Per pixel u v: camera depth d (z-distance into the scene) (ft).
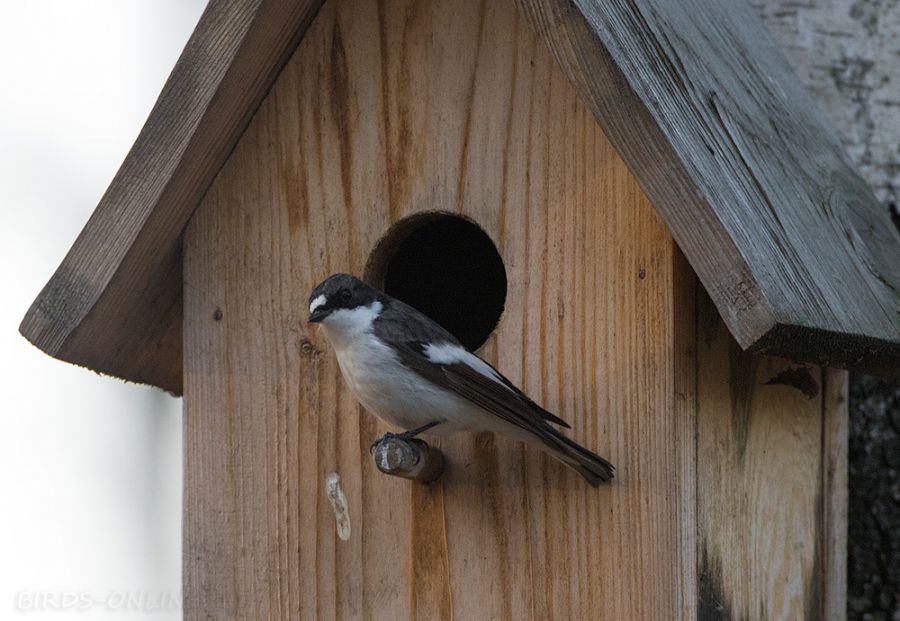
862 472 28.99
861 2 30.83
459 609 24.68
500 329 24.47
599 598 23.31
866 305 23.86
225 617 26.53
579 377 23.62
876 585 28.71
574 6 22.29
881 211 28.12
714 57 26.11
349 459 25.93
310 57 26.35
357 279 25.38
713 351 23.90
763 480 25.07
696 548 23.07
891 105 30.58
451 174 25.07
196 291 27.09
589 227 23.68
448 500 24.97
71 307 26.58
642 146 22.02
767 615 24.98
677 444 22.68
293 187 26.48
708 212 21.43
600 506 23.36
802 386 26.32
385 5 25.84
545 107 24.20
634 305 23.13
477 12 24.97
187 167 26.07
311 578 26.00
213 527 26.76
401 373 24.48
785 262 22.36
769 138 25.68
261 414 26.55
